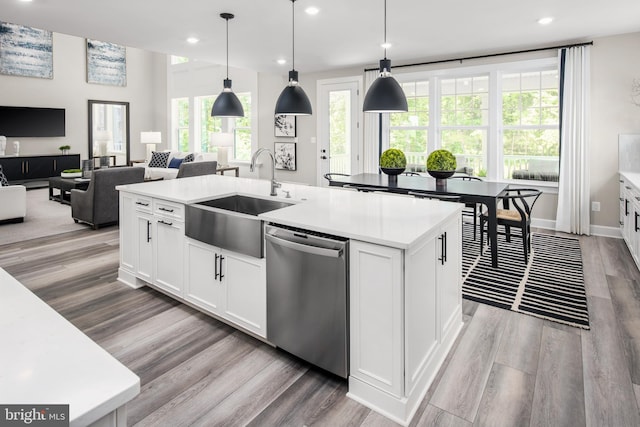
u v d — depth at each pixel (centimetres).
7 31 847
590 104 491
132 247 323
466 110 585
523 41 495
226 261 248
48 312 87
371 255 181
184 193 295
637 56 462
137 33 457
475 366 217
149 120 1091
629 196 407
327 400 191
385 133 654
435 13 387
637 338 244
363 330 187
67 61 938
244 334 252
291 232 209
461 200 369
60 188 682
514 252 425
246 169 876
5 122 845
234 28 435
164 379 205
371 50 541
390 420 178
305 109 357
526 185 546
